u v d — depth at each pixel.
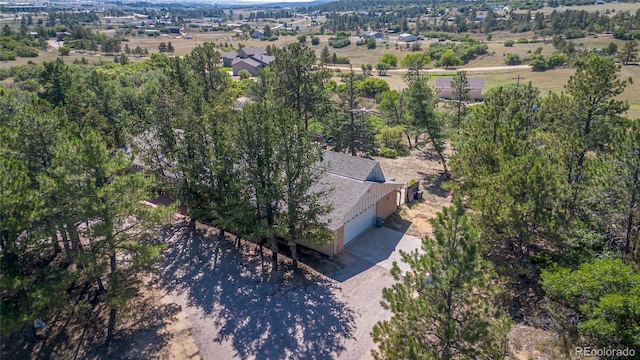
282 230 20.06
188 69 40.75
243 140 20.75
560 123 29.34
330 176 26.75
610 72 26.75
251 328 18.28
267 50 128.62
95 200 17.16
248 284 21.45
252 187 22.33
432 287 13.22
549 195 18.02
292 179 20.77
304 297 20.28
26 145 19.11
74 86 45.41
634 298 13.69
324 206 22.73
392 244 25.39
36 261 21.80
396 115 48.72
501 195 18.69
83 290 21.23
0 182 15.46
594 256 18.12
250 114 20.81
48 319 19.12
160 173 25.80
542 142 25.88
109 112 43.44
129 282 19.55
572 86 28.95
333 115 42.47
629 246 19.22
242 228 22.19
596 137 27.16
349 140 41.91
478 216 19.27
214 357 16.72
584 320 16.12
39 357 16.98
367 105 64.44
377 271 22.50
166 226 27.58
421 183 35.44
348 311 19.27
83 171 17.53
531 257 19.77
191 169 23.84
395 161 41.31
